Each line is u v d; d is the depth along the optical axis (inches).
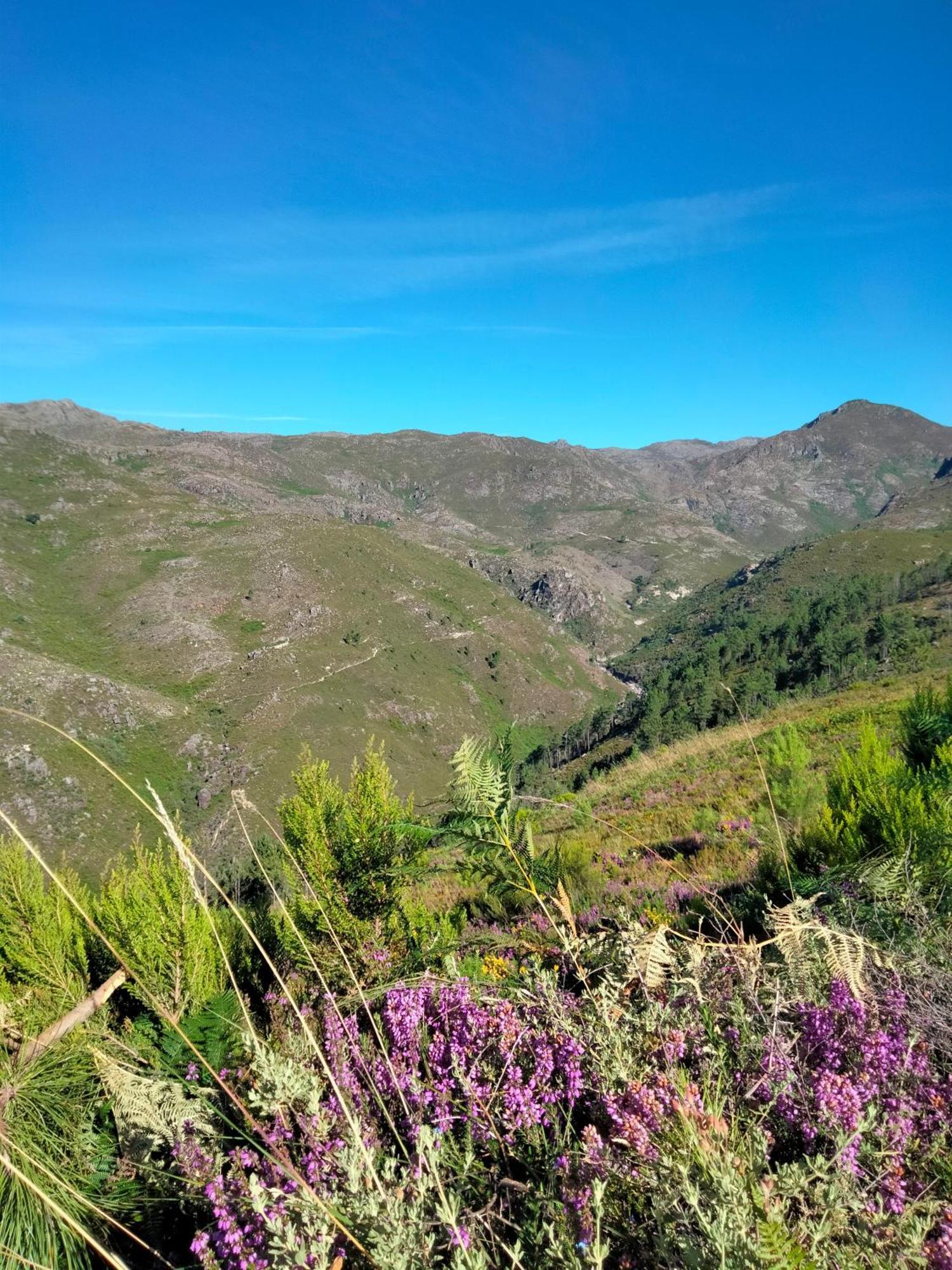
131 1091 81.7
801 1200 53.7
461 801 90.6
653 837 311.0
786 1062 71.7
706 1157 53.4
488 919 202.2
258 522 7667.3
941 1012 78.0
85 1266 67.7
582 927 163.8
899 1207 53.9
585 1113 80.8
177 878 132.6
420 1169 63.7
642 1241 57.2
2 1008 88.9
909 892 101.7
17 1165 64.1
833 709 628.4
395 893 163.3
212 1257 61.9
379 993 100.6
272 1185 69.8
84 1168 78.7
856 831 141.7
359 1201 59.3
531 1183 69.9
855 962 75.5
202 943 129.7
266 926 174.9
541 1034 83.2
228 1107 87.6
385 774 176.7
